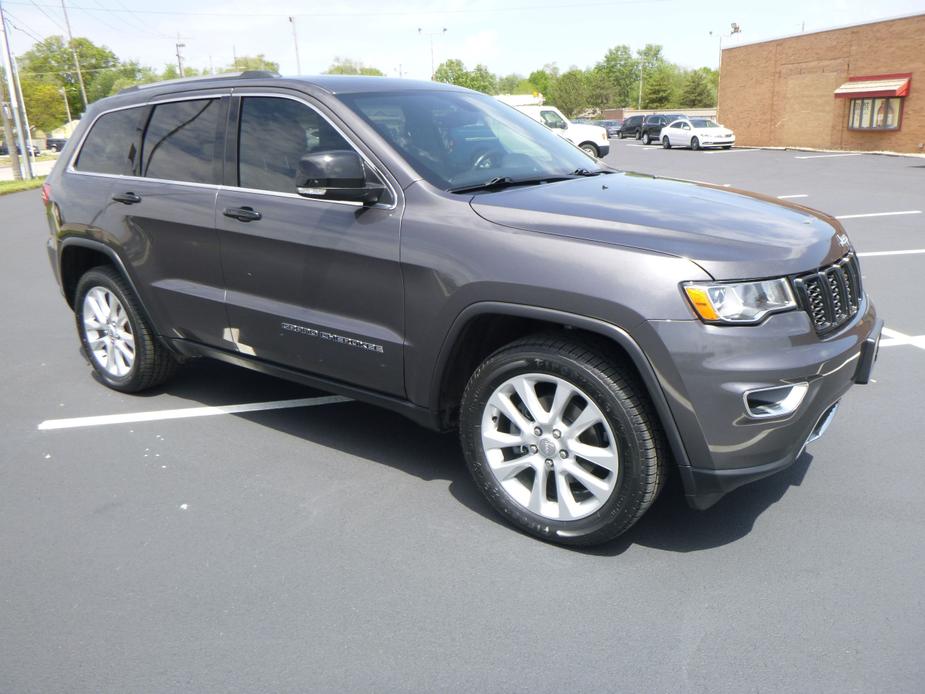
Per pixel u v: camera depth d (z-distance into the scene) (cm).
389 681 244
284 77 393
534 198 322
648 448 284
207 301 407
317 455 404
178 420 453
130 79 12069
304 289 366
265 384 511
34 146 7681
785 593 282
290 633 268
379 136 348
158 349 470
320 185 323
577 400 305
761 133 3744
